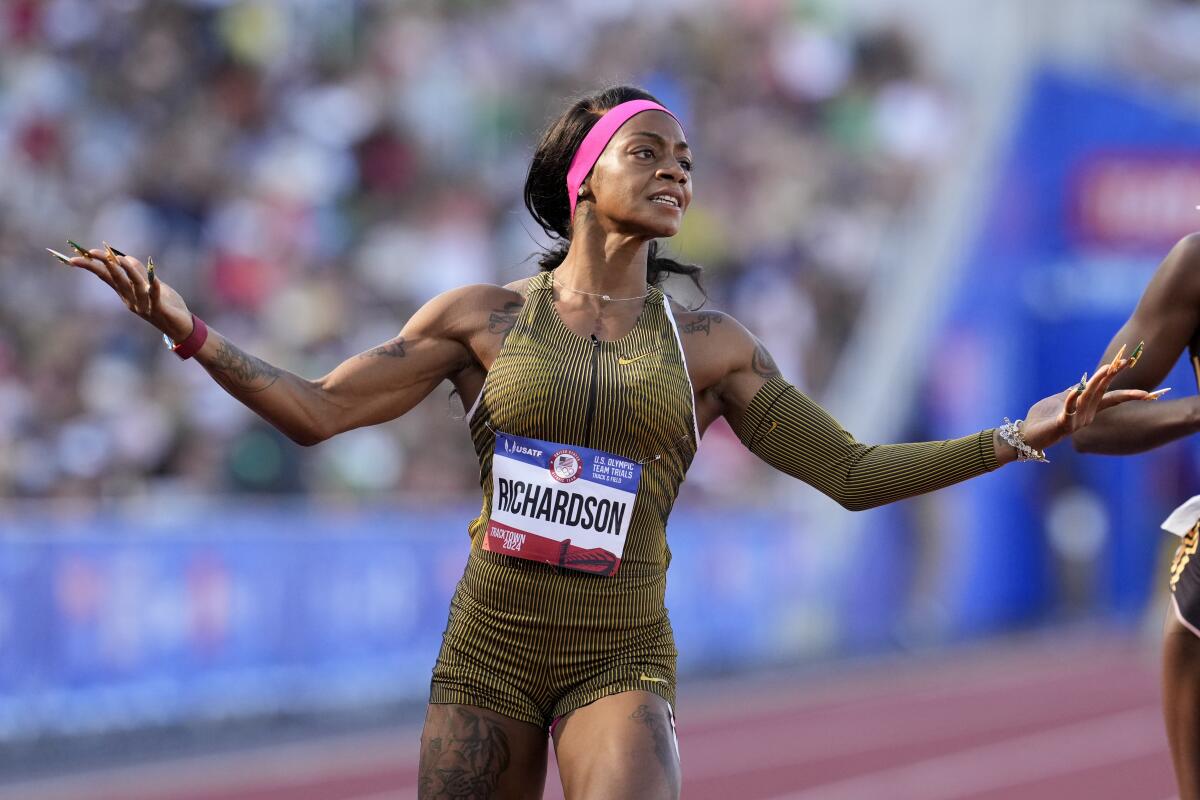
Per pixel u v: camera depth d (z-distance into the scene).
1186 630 11.19
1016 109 57.91
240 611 30.73
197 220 37.22
